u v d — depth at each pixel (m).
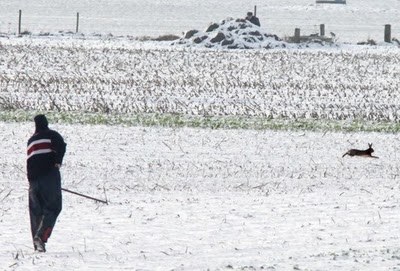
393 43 175.00
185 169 57.31
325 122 82.25
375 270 26.52
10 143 65.44
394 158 64.38
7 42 151.25
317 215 41.91
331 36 176.12
